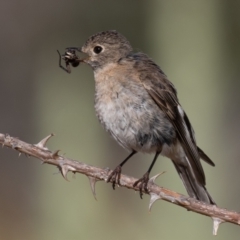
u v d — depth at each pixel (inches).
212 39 479.2
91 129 576.1
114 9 754.2
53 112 574.9
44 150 257.3
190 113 482.0
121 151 772.0
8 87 794.2
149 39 512.1
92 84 597.3
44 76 601.9
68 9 761.0
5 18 799.7
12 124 787.4
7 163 740.0
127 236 566.9
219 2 486.0
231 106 721.0
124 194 641.6
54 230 559.5
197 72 478.0
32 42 782.5
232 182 570.6
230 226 499.5
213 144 494.6
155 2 486.0
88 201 560.1
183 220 486.3
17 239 594.9
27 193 684.1
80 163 259.9
